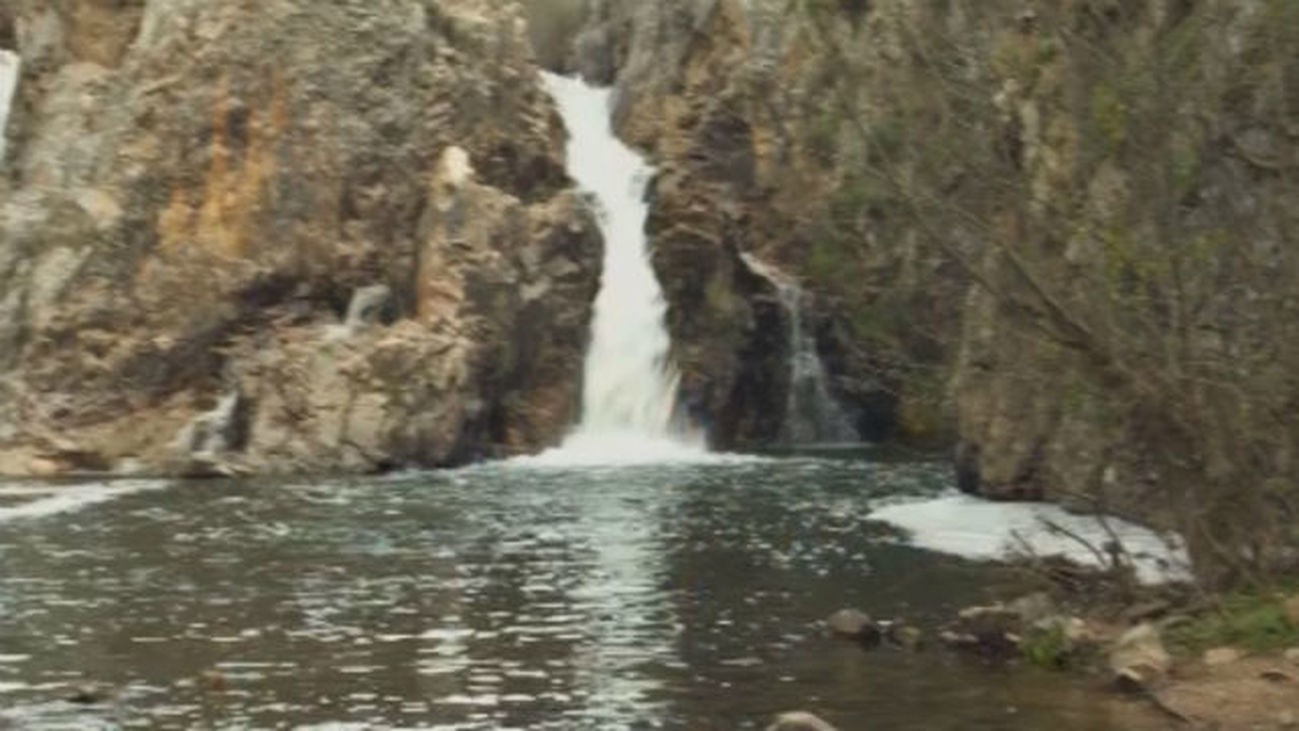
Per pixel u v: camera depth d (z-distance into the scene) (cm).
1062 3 2105
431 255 4766
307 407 4400
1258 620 1716
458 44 5153
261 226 4725
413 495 3647
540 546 2750
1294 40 1856
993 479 3278
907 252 2797
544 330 4988
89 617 2078
